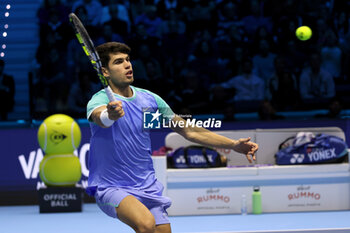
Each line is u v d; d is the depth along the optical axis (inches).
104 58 211.2
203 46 642.8
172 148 437.7
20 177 489.7
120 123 205.2
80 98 614.9
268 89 609.0
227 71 639.8
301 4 664.4
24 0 673.6
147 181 209.9
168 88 623.8
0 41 617.3
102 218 414.0
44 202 445.7
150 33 673.0
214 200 418.0
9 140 489.4
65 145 438.6
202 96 606.5
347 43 645.3
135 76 626.5
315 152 419.5
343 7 657.0
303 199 420.5
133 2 680.4
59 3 665.0
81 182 489.4
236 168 417.1
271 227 355.6
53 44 644.1
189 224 375.6
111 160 205.2
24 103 629.9
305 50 645.3
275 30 660.7
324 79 600.7
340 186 422.0
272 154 437.7
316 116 567.2
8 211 459.8
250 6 671.1
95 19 676.7
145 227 187.5
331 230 316.2
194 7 677.3
